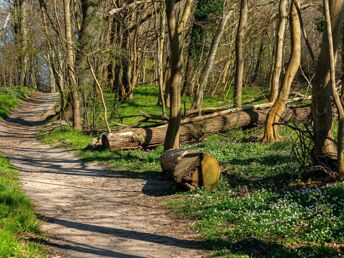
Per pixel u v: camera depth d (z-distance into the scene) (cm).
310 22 4819
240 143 2209
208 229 1106
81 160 2278
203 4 4328
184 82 4525
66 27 3406
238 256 890
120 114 3709
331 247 878
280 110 2123
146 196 1530
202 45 4428
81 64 3491
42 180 1800
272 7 4538
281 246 929
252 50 5409
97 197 1529
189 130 2453
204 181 1498
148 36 5028
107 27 3847
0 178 1681
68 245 995
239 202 1273
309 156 1502
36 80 9612
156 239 1062
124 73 4644
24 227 1080
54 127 3516
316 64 1355
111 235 1094
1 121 4034
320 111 1344
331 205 1085
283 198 1241
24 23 5575
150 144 2400
